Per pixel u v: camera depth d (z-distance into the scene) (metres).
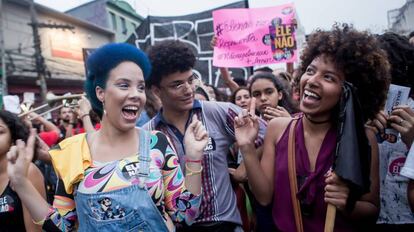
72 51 19.89
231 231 1.99
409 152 1.63
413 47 1.94
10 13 16.14
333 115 1.66
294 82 1.97
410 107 1.87
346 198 1.43
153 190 1.40
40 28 17.81
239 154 2.56
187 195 1.48
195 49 4.83
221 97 4.45
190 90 2.02
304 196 1.62
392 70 1.88
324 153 1.62
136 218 1.33
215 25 4.19
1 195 2.07
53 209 1.47
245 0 4.65
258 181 1.80
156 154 1.48
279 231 1.69
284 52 4.04
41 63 15.70
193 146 1.52
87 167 1.43
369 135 1.65
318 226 1.58
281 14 4.08
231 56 4.14
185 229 1.91
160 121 2.12
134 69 1.47
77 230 1.51
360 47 1.59
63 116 5.09
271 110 2.67
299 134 1.72
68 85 19.75
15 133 2.23
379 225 1.86
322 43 1.64
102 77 1.48
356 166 1.37
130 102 1.45
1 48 14.34
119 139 1.49
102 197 1.35
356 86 1.62
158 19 4.88
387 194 1.85
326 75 1.62
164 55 1.96
